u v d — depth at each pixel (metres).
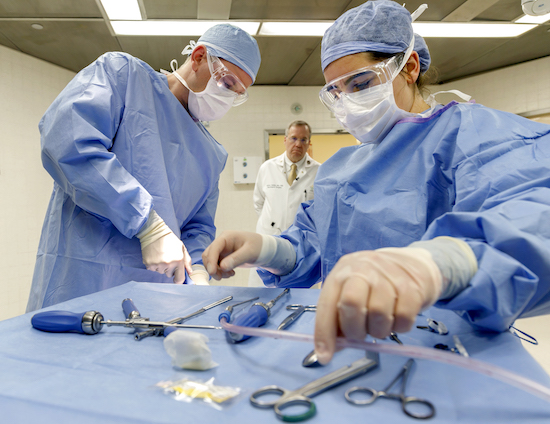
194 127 1.39
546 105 3.73
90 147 1.05
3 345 0.54
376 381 0.41
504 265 0.45
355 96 0.97
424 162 0.89
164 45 3.12
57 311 0.60
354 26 0.97
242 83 1.43
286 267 0.98
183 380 0.42
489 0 2.55
